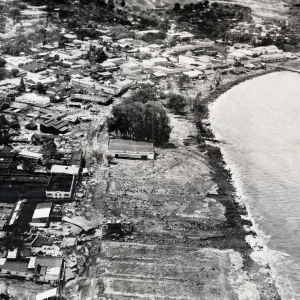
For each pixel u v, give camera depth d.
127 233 155.62
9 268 129.25
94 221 160.25
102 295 125.94
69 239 148.00
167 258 144.12
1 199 165.12
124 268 137.62
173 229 160.50
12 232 148.00
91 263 138.62
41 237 145.75
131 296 126.50
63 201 169.50
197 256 146.38
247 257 148.62
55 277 128.62
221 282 135.38
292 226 168.00
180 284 132.88
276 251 153.12
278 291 134.00
